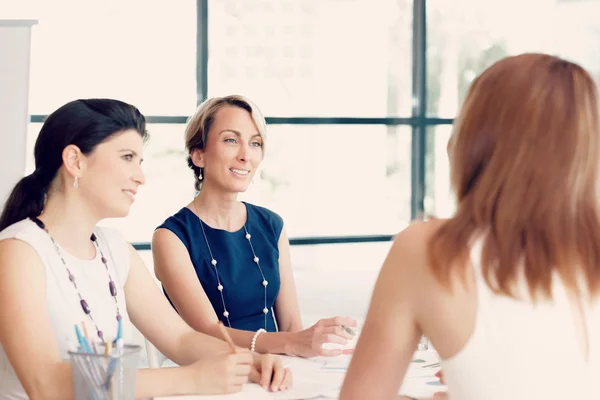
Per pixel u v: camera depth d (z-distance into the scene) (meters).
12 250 1.58
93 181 1.64
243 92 6.19
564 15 6.65
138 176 1.68
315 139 6.36
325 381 1.70
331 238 6.40
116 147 1.64
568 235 1.03
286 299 2.55
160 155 5.94
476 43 6.61
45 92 5.73
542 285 1.02
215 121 2.42
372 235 6.52
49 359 1.51
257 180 6.28
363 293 5.80
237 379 1.59
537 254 1.02
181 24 5.96
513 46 6.66
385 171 6.53
